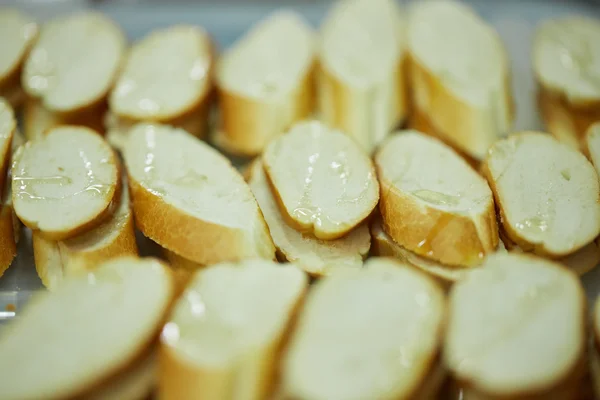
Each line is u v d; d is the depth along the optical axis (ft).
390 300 1.97
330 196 2.16
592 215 2.12
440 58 2.55
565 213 2.12
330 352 1.91
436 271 2.10
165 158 2.25
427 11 2.73
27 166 2.20
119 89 2.49
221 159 2.26
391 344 1.91
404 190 2.14
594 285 2.11
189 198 2.15
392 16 2.74
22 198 2.14
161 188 2.16
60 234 2.10
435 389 1.92
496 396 1.88
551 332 1.93
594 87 2.44
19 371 1.88
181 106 2.45
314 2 2.85
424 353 1.89
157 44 2.66
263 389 1.89
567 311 1.95
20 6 2.77
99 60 2.59
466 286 1.99
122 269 2.01
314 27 2.80
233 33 2.77
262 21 2.79
